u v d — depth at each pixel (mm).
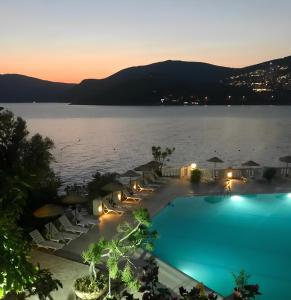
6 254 6152
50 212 14117
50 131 118000
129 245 10695
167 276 12180
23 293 8641
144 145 84562
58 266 12094
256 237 16562
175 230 17250
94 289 10078
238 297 8727
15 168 8555
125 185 23453
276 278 12930
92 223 16172
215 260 14297
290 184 24281
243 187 23578
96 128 129875
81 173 53125
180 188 23344
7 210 7129
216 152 73188
